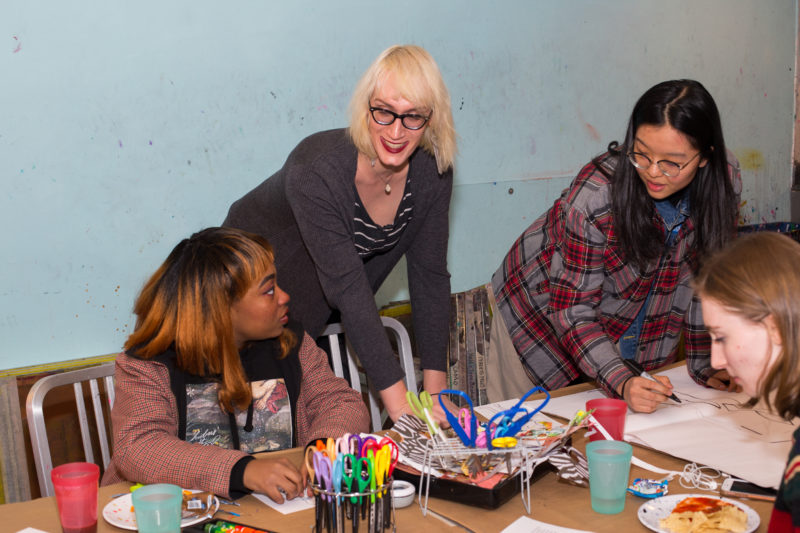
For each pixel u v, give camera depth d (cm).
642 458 126
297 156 156
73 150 202
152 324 133
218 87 220
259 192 178
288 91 232
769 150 355
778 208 363
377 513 101
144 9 206
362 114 146
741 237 99
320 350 156
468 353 260
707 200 155
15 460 192
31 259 200
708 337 163
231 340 132
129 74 207
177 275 133
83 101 202
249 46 223
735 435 132
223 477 115
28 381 195
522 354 204
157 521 98
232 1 219
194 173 220
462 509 110
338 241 153
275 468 115
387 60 141
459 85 262
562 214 186
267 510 112
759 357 92
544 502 112
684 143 138
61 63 198
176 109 215
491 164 274
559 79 285
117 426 130
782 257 90
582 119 294
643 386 143
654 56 310
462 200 269
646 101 141
